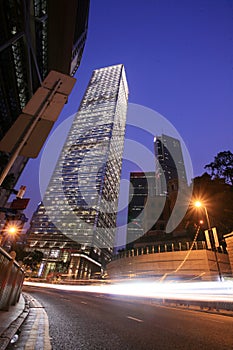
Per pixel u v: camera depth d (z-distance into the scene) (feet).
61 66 117.91
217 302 43.21
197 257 97.45
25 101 107.34
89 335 15.62
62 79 13.55
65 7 89.92
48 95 12.80
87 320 22.21
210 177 150.10
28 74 98.22
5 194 125.90
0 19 73.77
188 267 97.30
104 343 13.66
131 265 118.62
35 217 451.12
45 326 17.89
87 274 374.02
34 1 87.66
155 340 14.93
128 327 19.33
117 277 126.31
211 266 94.48
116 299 63.36
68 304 38.96
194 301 49.90
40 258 321.11
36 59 105.19
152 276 105.09
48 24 98.07
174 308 44.39
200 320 26.50
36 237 415.64
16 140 11.37
